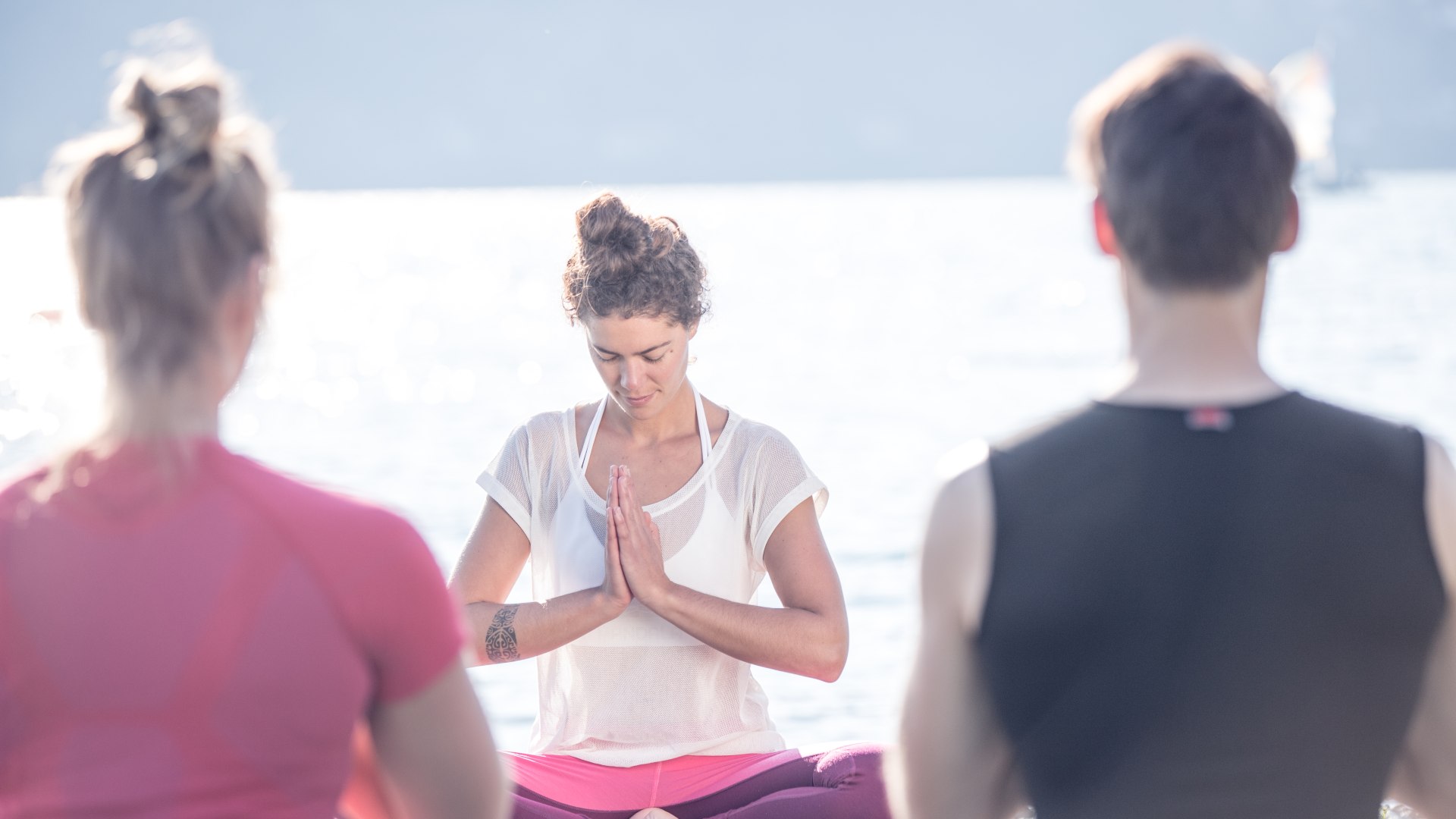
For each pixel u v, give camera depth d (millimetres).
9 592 3490
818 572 7367
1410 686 3746
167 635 3457
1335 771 3721
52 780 3461
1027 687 3826
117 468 3551
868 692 13031
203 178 3535
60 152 3625
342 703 3598
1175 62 3902
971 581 3846
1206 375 3799
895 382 38094
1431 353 39719
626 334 6941
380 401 35844
